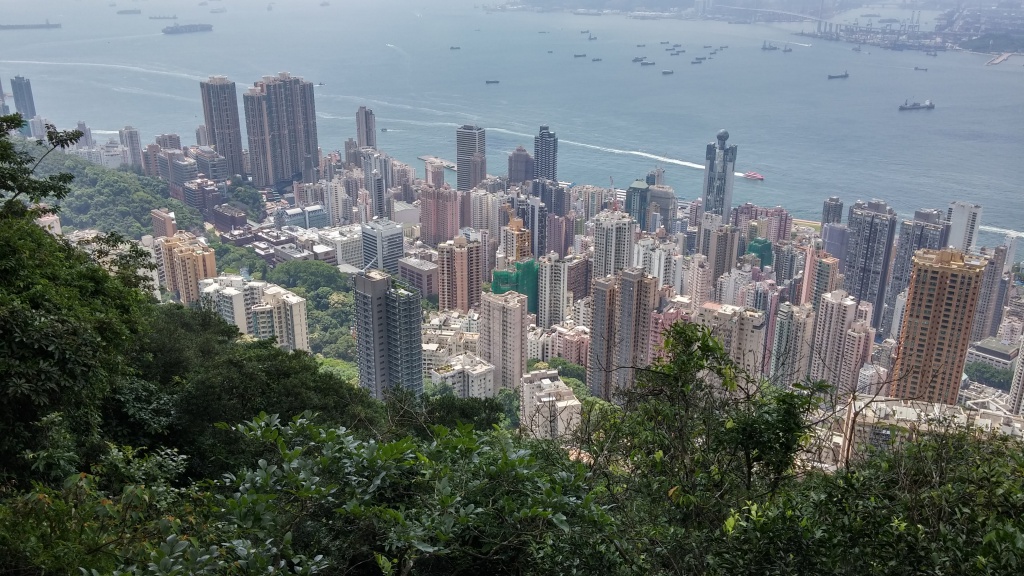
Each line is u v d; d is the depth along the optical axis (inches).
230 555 375.6
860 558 340.8
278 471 401.1
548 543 379.2
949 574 322.7
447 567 424.8
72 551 385.1
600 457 449.7
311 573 358.3
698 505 411.5
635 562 371.9
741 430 422.3
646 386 463.5
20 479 540.1
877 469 410.6
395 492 434.3
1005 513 369.1
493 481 406.9
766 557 339.3
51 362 542.6
